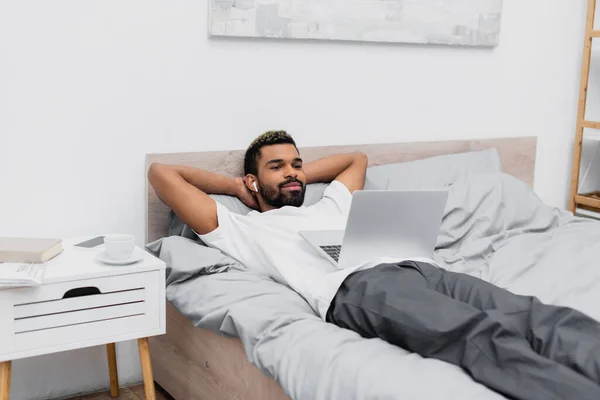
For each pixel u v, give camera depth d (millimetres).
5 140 2102
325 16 2559
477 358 1404
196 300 1955
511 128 3189
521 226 2514
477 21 2936
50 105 2150
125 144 2281
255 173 2346
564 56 3289
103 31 2195
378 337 1647
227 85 2436
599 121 3307
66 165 2199
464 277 1800
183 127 2377
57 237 2215
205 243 2230
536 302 1584
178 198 2160
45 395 2258
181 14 2312
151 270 1901
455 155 2832
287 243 2123
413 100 2875
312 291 1859
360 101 2734
